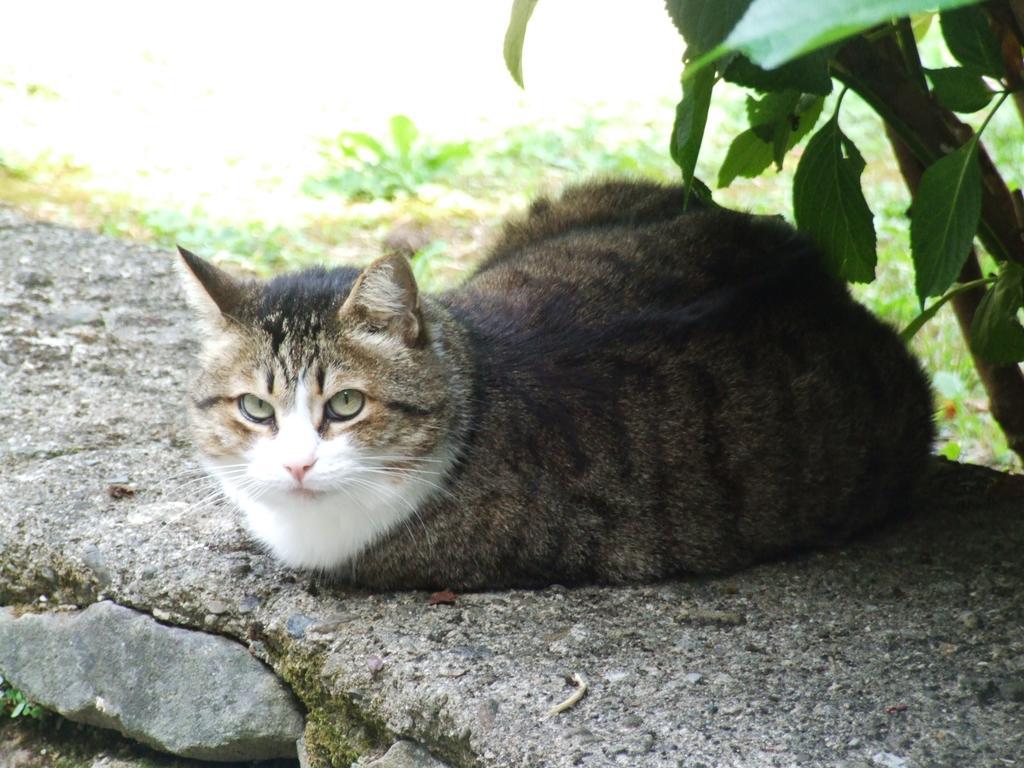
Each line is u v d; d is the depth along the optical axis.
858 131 10.91
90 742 4.23
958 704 3.19
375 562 3.84
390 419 3.65
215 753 3.81
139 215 8.59
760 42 1.64
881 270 7.73
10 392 5.36
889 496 4.30
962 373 6.61
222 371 3.72
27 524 4.30
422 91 12.48
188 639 3.86
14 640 4.19
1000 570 3.92
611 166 10.05
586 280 4.34
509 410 3.88
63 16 13.40
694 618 3.65
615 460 3.89
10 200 8.76
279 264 7.98
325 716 3.55
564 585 3.92
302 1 15.27
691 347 4.09
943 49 11.04
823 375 4.18
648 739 3.06
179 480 4.59
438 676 3.35
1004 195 4.21
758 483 4.01
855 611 3.68
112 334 6.00
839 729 3.09
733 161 4.37
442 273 7.75
